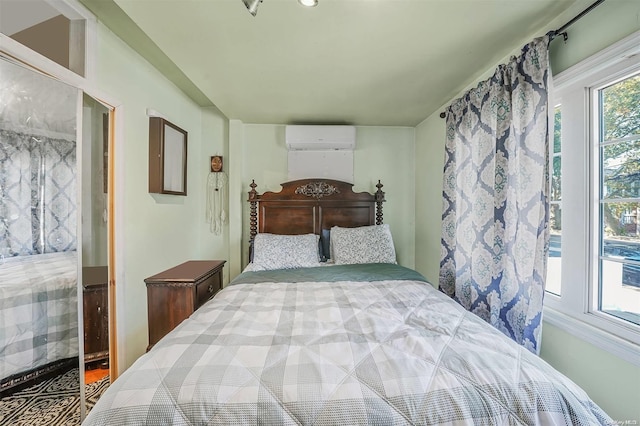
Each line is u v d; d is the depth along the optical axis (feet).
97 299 5.57
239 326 3.71
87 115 5.35
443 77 6.37
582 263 4.12
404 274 6.79
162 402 2.40
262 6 4.05
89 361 5.47
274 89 7.06
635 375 3.30
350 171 10.30
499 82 5.21
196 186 9.61
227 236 9.98
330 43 5.00
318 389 2.51
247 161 10.09
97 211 5.56
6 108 4.72
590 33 3.83
